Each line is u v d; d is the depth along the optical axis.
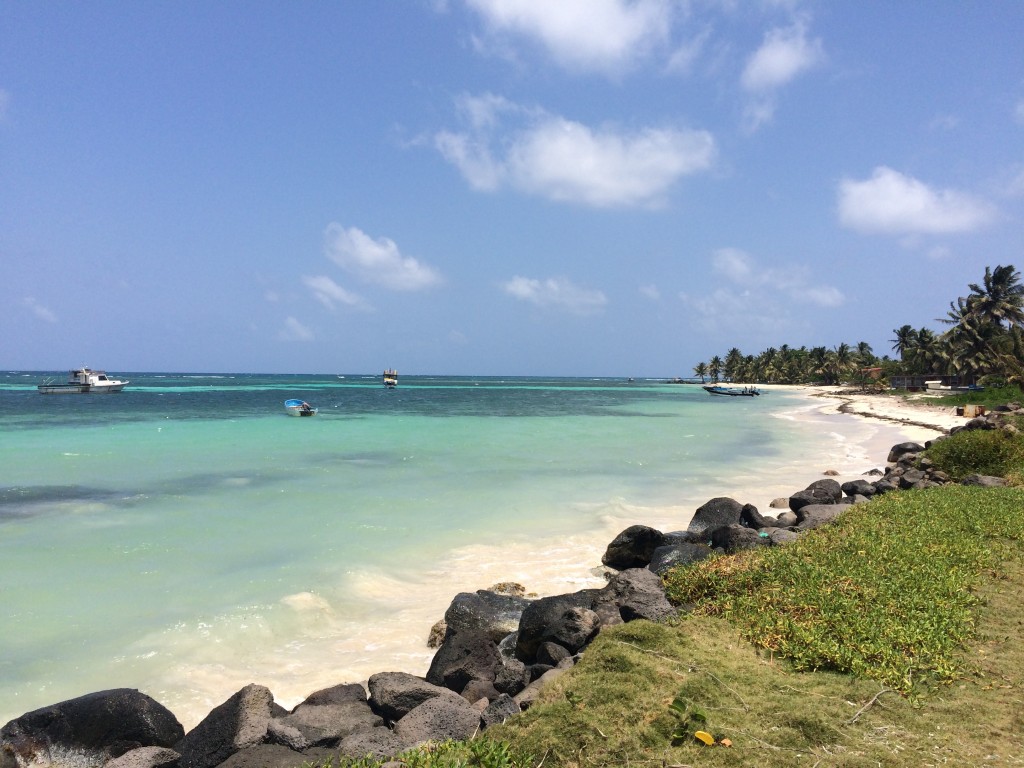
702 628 7.38
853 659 6.37
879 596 7.91
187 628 9.72
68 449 28.47
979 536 10.62
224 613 10.27
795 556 9.74
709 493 20.09
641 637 6.92
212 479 21.38
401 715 7.11
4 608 10.31
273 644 9.43
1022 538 10.54
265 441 32.34
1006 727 5.30
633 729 5.23
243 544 13.91
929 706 5.65
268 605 10.61
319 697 7.39
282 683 8.32
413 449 29.91
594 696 5.72
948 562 9.33
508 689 7.82
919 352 86.69
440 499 18.62
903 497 14.07
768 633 7.11
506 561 13.22
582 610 8.44
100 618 10.02
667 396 110.12
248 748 6.19
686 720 5.31
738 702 5.66
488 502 18.31
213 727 6.53
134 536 14.40
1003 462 18.00
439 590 11.68
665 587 9.24
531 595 11.32
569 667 7.12
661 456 28.56
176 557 12.96
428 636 9.80
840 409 65.25
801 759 4.81
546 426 44.38
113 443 30.81
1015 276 68.00
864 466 26.52
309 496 18.75
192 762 6.28
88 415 48.22
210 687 8.19
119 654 8.91
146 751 6.21
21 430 36.59
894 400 71.19
